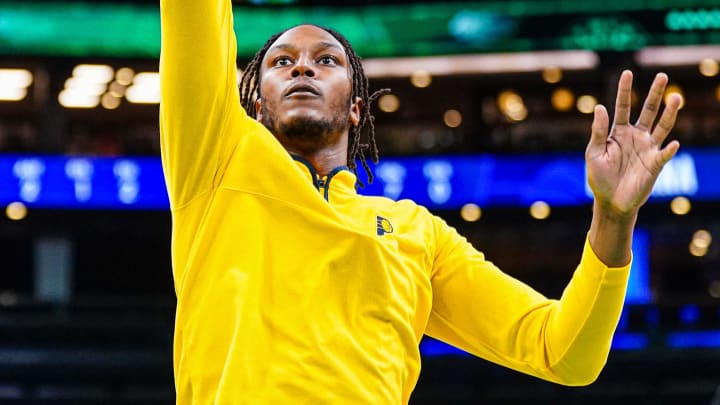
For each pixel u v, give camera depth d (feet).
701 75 122.31
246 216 15.47
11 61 120.16
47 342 103.76
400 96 130.72
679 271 140.77
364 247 15.62
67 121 132.36
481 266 17.74
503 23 115.03
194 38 15.08
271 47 17.43
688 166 115.34
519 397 95.40
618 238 15.89
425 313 17.06
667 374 100.99
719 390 74.38
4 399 96.02
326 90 16.84
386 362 15.51
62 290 127.54
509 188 116.88
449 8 114.83
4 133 130.00
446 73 123.75
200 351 15.14
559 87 127.65
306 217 15.53
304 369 14.80
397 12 114.42
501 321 17.44
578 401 95.55
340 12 114.42
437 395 96.78
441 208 117.29
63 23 117.60
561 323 16.61
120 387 100.07
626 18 113.80
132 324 105.70
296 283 15.23
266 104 16.98
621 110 15.97
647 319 107.76
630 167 15.80
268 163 15.64
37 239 127.95
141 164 119.24
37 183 118.11
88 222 118.73
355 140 18.92
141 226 119.03
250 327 14.92
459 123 130.72
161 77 15.38
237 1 112.88
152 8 118.32
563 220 116.16
